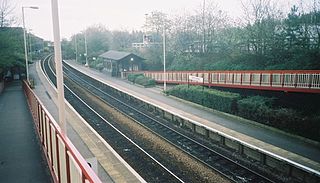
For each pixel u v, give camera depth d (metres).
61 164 7.35
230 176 13.42
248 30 35.62
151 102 28.14
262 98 22.38
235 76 26.38
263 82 23.58
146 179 13.11
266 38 32.12
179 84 33.81
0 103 26.09
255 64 31.70
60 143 7.24
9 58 38.72
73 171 5.78
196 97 27.06
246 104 21.53
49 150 9.73
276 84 22.45
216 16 48.16
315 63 24.64
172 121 23.77
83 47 87.94
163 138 18.73
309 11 29.39
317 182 12.15
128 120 23.42
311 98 21.36
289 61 27.28
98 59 65.62
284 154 14.75
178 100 29.34
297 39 28.78
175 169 14.11
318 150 15.39
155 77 41.38
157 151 16.56
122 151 16.62
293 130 18.00
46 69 59.56
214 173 13.54
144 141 18.36
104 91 38.22
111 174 11.98
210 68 37.53
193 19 51.53
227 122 21.11
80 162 4.95
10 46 39.03
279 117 18.88
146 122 23.08
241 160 15.43
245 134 18.19
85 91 37.91
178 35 51.66
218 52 42.19
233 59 35.78
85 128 18.47
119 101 31.22
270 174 13.65
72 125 19.19
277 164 14.08
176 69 45.16
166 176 13.30
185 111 24.52
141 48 59.19
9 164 10.38
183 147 17.44
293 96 22.42
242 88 26.69
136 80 40.62
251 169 14.25
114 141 18.44
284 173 13.66
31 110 20.56
